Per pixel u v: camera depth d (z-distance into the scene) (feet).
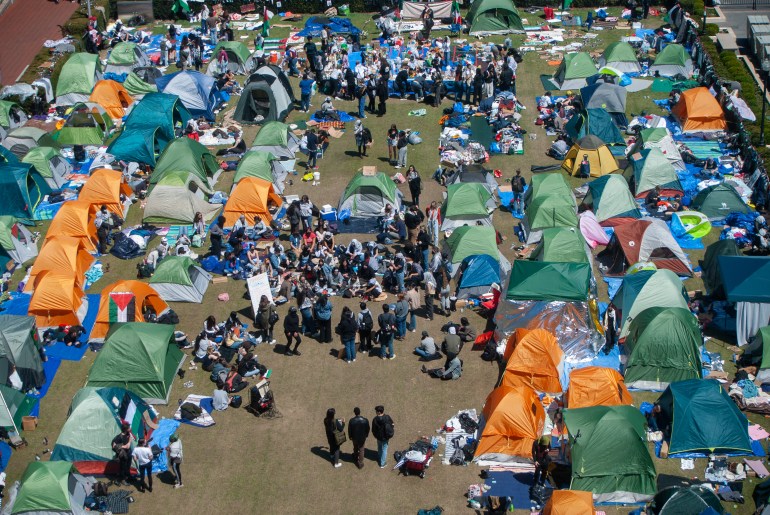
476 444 97.60
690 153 153.89
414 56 194.08
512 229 138.62
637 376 105.50
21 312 121.39
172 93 173.47
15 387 106.42
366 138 160.45
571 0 219.20
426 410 103.76
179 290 123.24
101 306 115.03
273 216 141.90
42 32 214.07
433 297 121.39
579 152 151.33
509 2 207.92
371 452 99.45
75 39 204.54
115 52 191.62
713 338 113.29
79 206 135.33
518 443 96.07
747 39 202.28
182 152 147.84
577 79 180.86
